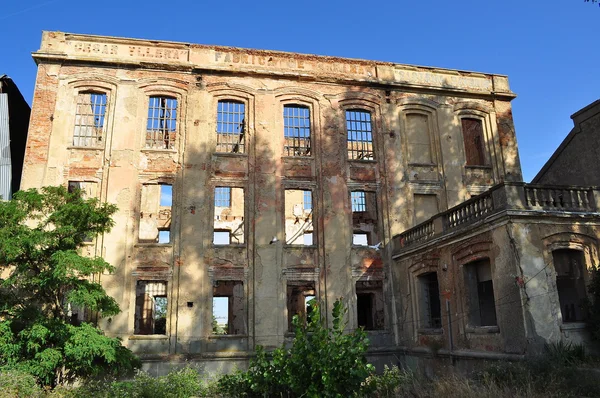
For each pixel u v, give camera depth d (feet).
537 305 52.90
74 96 79.87
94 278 72.84
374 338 79.20
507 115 94.73
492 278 57.47
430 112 92.22
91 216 60.08
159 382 53.11
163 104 83.82
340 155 85.92
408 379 45.37
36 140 76.74
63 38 81.15
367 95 89.76
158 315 130.52
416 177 88.12
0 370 51.62
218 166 81.15
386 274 82.38
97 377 60.44
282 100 86.58
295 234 115.34
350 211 83.92
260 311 76.13
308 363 35.76
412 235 77.92
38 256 57.72
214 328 107.86
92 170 77.77
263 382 37.78
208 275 76.33
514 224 54.70
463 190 88.84
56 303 61.41
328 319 78.02
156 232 107.24
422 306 75.15
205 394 51.39
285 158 83.76
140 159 79.36
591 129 77.97
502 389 41.11
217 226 112.06
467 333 61.98
